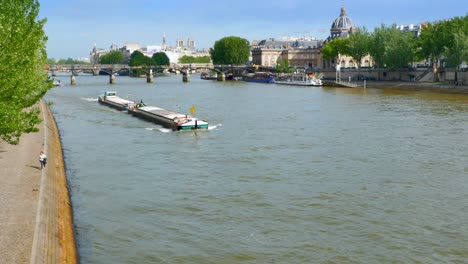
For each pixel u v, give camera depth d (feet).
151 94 549.95
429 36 596.29
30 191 131.85
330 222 129.80
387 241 118.32
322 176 172.55
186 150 219.41
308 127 282.15
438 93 505.25
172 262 109.19
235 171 180.65
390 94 509.35
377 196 150.00
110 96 467.52
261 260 109.81
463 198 147.74
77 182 168.76
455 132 256.11
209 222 130.93
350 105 399.03
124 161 198.70
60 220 123.44
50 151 195.31
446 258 109.91
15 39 140.87
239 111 366.63
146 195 153.48
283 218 132.98
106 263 108.27
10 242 98.48
